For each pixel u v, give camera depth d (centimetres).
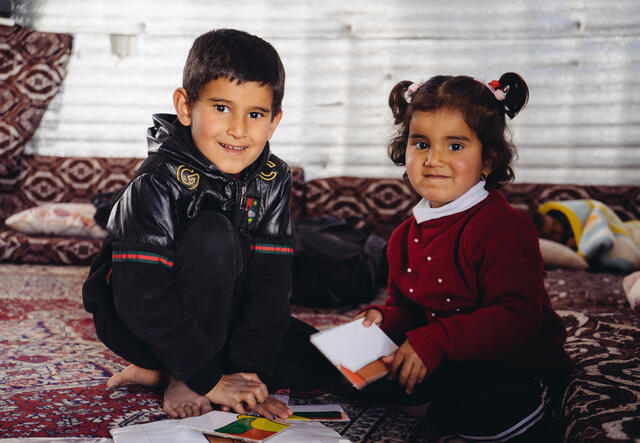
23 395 143
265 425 120
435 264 136
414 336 126
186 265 133
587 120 372
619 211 340
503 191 351
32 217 348
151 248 126
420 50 388
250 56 128
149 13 401
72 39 402
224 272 134
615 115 369
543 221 320
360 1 391
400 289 151
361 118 396
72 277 306
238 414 127
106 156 409
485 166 135
